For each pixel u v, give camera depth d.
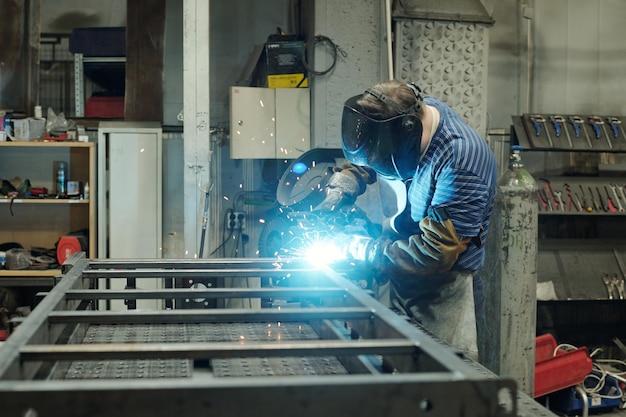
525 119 5.28
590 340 5.70
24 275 4.80
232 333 2.00
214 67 5.30
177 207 5.24
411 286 2.73
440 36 4.78
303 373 1.65
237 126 4.76
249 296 1.97
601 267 5.36
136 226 4.88
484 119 4.88
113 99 5.29
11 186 5.10
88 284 2.28
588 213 5.24
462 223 2.43
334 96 4.73
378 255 2.53
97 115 5.27
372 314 1.69
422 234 2.45
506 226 3.88
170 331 2.03
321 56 4.70
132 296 1.92
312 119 4.80
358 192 2.92
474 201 2.42
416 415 1.09
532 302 3.93
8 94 5.20
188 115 4.20
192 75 4.18
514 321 3.90
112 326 2.08
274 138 4.82
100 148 4.84
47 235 5.27
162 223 5.18
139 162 4.87
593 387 5.07
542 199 5.25
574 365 4.66
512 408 1.10
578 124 5.27
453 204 2.42
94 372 1.62
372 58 4.75
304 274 2.33
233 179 5.25
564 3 5.66
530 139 5.17
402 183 2.67
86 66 5.24
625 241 5.54
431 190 2.51
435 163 2.46
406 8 4.71
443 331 2.71
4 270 4.80
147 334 1.98
